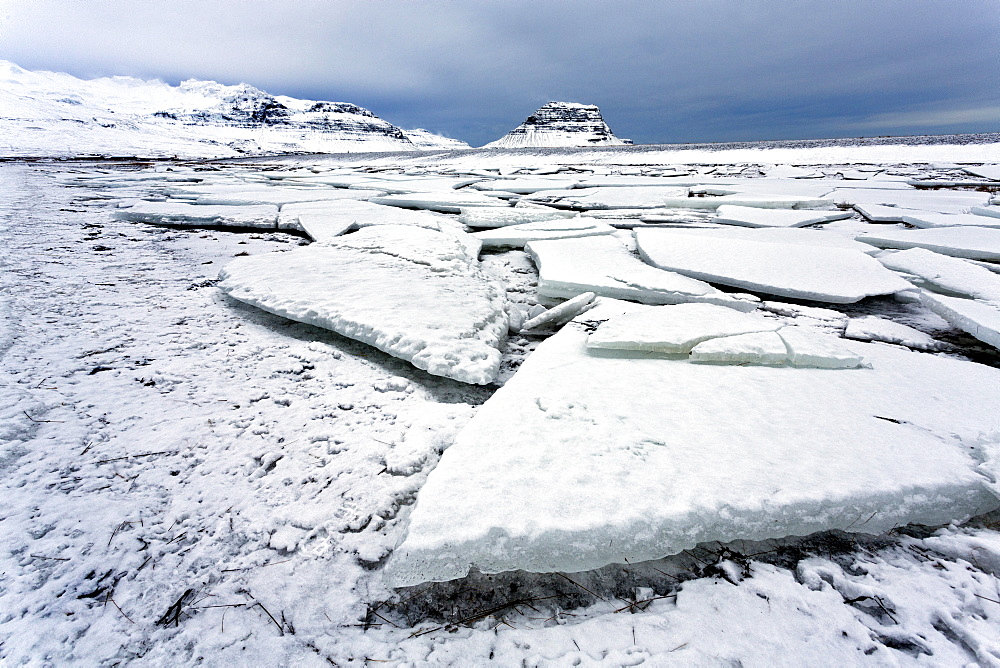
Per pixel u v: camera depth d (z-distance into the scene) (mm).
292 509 2221
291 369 3570
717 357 3412
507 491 2045
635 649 1559
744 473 2170
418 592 1818
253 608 1748
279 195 12117
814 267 5820
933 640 1548
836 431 2527
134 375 3297
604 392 2924
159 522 2111
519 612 1745
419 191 13695
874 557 1920
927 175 17688
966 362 3541
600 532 1866
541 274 5641
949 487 2121
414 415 2930
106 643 1596
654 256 6285
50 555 1889
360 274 5270
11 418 2623
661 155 31844
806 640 1561
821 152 28531
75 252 6340
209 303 4785
